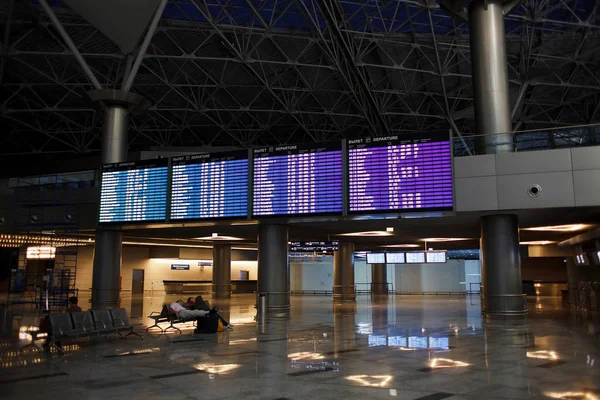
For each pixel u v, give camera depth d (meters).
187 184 19.52
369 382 7.38
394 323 16.16
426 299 31.83
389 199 16.55
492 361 9.04
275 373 8.08
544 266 42.56
